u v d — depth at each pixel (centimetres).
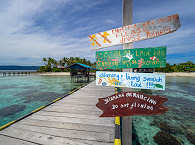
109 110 140
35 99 741
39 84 1479
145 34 129
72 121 286
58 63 4500
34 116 316
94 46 150
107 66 144
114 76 140
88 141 209
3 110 544
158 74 123
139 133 353
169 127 390
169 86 1335
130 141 150
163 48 123
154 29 125
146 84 128
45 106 397
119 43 139
